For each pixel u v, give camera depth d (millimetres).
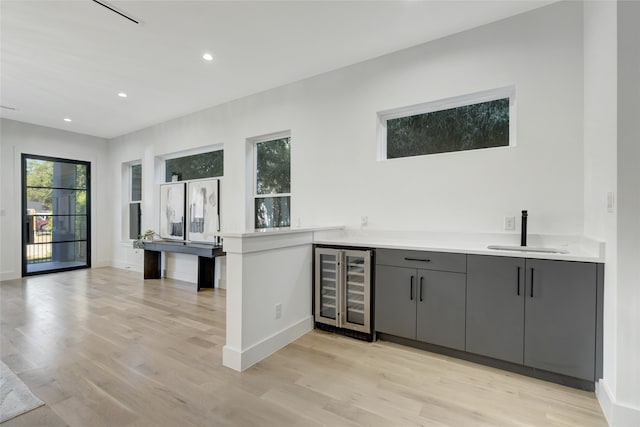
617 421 1555
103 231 6469
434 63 2871
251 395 1840
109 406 1723
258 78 3682
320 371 2131
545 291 1985
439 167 2852
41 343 2568
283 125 3881
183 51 3064
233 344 2178
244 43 2926
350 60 3252
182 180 5316
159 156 5516
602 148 1859
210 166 4926
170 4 2355
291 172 3805
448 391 1891
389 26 2662
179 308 3566
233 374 2082
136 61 3262
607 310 1750
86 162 6230
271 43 2930
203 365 2205
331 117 3486
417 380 2018
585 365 1868
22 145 5387
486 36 2637
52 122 5422
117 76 3617
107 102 4445
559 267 1941
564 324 1930
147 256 5180
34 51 3045
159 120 5293
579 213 2287
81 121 5359
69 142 5977
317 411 1692
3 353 2381
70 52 3068
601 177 1878
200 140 4809
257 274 2301
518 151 2508
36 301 3859
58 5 2346
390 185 3102
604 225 1825
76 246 6109
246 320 2191
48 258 5719
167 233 5289
